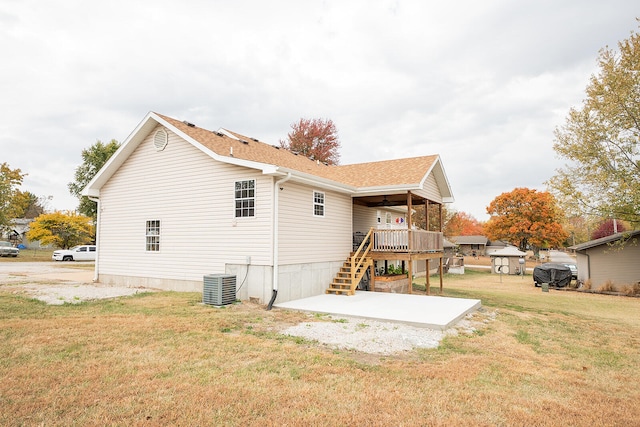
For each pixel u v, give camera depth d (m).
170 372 5.13
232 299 10.67
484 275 34.38
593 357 7.03
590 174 19.09
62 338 6.55
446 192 18.78
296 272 11.80
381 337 7.45
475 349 6.98
